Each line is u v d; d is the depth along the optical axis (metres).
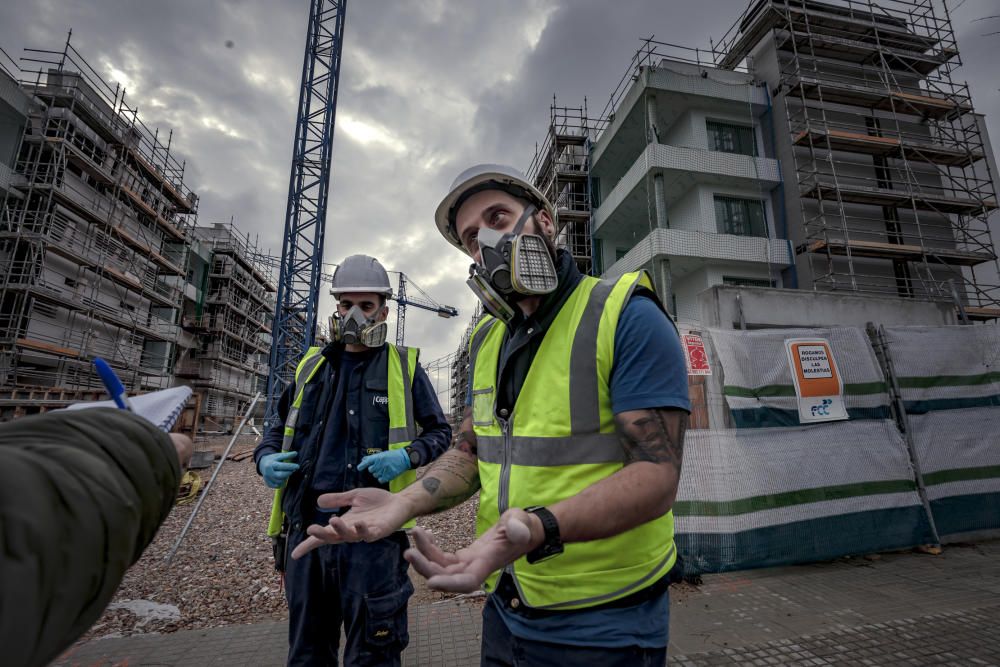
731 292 7.17
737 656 2.73
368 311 2.45
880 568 4.10
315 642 2.01
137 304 28.98
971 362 5.01
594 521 0.83
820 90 17.67
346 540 0.98
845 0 19.41
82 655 2.86
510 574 1.17
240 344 46.12
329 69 29.27
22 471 0.35
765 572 4.06
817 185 16.48
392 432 2.30
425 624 3.19
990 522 4.65
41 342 20.19
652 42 20.00
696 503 3.94
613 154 23.48
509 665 1.19
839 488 4.24
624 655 1.01
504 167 1.29
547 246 1.25
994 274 18.83
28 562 0.31
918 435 4.69
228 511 7.36
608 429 1.07
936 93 19.41
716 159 18.03
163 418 0.66
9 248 20.64
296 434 2.31
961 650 2.73
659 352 1.02
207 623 3.41
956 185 19.08
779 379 4.38
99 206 24.92
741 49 20.70
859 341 4.73
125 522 0.44
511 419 1.20
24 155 21.88
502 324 1.43
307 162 27.95
